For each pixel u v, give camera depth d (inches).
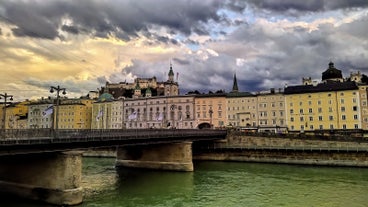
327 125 3774.6
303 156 2534.5
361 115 3609.7
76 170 1277.1
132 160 2338.8
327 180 1772.9
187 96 4761.3
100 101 5713.6
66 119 5797.2
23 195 1322.6
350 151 2340.1
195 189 1546.5
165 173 2064.5
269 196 1384.1
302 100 3966.5
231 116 4441.4
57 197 1230.3
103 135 1471.5
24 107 6550.2
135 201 1310.3
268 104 4202.8
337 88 3762.3
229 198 1357.0
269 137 2773.1
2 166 1402.6
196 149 2999.5
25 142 1102.4
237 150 2829.7
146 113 5113.2
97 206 1224.2
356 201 1282.0
